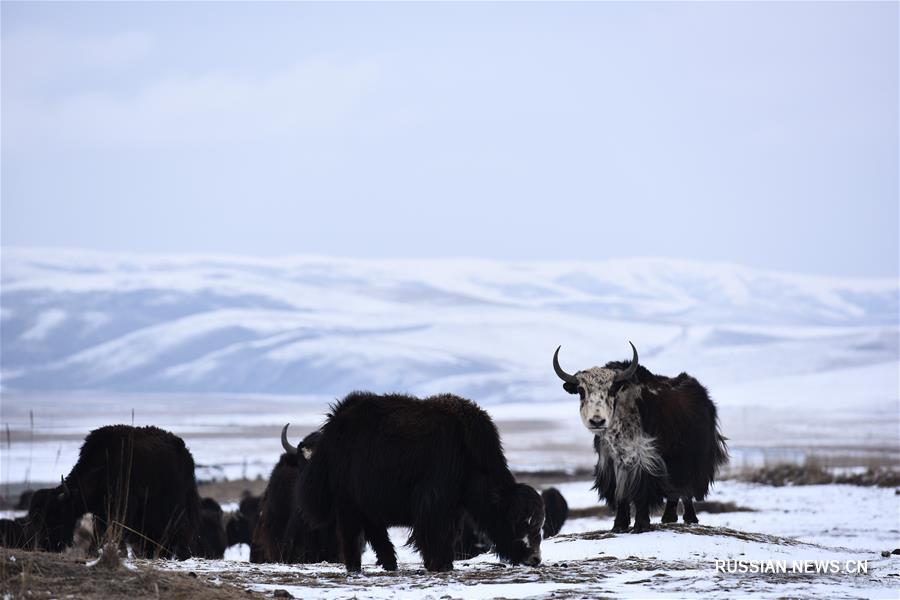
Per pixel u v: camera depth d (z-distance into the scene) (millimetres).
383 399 44344
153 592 34719
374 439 43062
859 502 112125
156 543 52969
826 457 195625
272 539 65875
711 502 111188
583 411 56156
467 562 47656
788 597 36281
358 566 43719
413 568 48688
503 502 43062
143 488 55250
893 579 43469
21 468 185875
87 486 55062
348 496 43656
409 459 42688
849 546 71875
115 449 55656
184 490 56969
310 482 44312
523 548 43406
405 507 43156
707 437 62281
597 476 60406
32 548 54438
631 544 54875
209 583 37031
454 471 42844
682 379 64750
